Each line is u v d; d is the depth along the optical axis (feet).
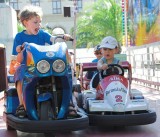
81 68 25.02
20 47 15.87
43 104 15.15
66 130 15.06
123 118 16.94
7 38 63.72
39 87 15.16
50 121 14.89
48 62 14.40
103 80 18.74
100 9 111.86
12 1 163.63
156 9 36.94
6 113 17.38
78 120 15.28
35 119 15.28
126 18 53.21
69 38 16.75
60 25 165.89
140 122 17.12
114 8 110.73
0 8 64.13
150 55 43.73
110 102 17.67
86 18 113.60
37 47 15.17
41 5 166.20
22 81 15.43
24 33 17.85
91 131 18.37
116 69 19.67
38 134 17.81
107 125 17.10
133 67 52.01
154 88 39.14
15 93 17.40
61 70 14.56
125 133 17.78
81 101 19.72
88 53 105.29
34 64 14.56
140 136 17.13
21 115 15.83
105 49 20.31
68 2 165.48
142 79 44.37
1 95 32.48
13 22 65.62
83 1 157.58
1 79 29.09
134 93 19.57
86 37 113.39
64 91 15.24
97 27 111.86
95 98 18.76
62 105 15.40
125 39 55.47
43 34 18.02
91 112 17.61
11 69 17.12
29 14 17.20
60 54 14.71
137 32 46.57
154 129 18.53
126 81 18.66
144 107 17.56
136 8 46.44
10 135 17.80
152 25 38.81
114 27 110.32
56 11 165.99
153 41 38.70
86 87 24.09
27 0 164.66
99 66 19.66
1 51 29.04
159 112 23.27
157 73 39.88
